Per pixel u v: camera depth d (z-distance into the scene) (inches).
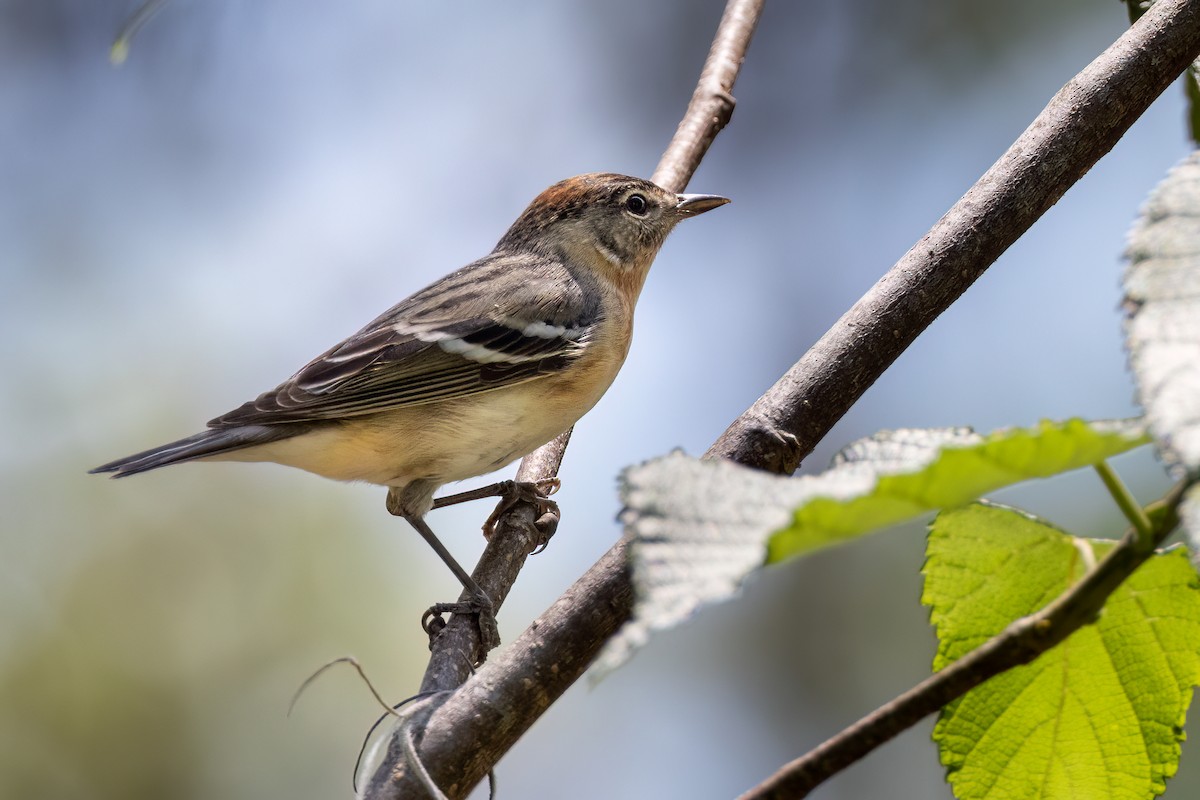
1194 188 34.6
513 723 61.2
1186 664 45.7
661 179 128.6
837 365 67.5
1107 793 47.0
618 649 30.3
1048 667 46.9
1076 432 31.8
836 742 36.4
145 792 173.5
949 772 48.1
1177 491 34.8
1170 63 70.5
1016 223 69.4
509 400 134.8
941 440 40.3
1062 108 70.7
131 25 94.8
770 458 65.7
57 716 175.2
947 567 46.5
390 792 59.8
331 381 132.9
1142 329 32.5
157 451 131.7
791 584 193.9
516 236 153.1
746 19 137.7
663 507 33.0
